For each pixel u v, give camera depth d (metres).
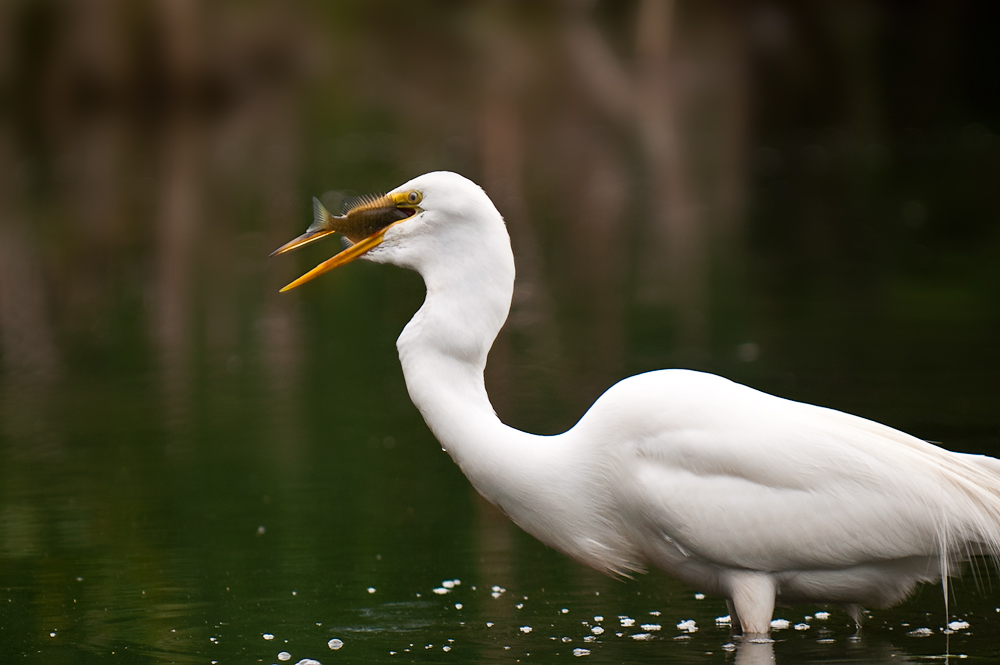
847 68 41.12
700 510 5.91
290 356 14.12
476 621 6.47
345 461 9.98
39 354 14.38
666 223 22.38
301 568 7.42
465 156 30.52
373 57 44.97
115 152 31.89
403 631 6.32
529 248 20.44
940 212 22.38
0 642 6.23
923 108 37.22
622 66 43.03
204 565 7.48
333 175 27.25
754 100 38.47
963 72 40.09
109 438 10.75
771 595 6.04
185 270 19.20
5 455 10.21
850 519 5.85
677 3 45.66
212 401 12.09
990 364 12.20
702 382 6.16
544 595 6.92
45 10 37.59
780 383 11.64
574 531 6.27
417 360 6.19
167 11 38.22
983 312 14.73
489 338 6.20
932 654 5.84
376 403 12.01
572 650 5.99
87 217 23.50
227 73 40.19
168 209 24.17
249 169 28.72
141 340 15.02
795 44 43.84
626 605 6.74
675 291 16.75
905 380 11.66
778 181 26.95
